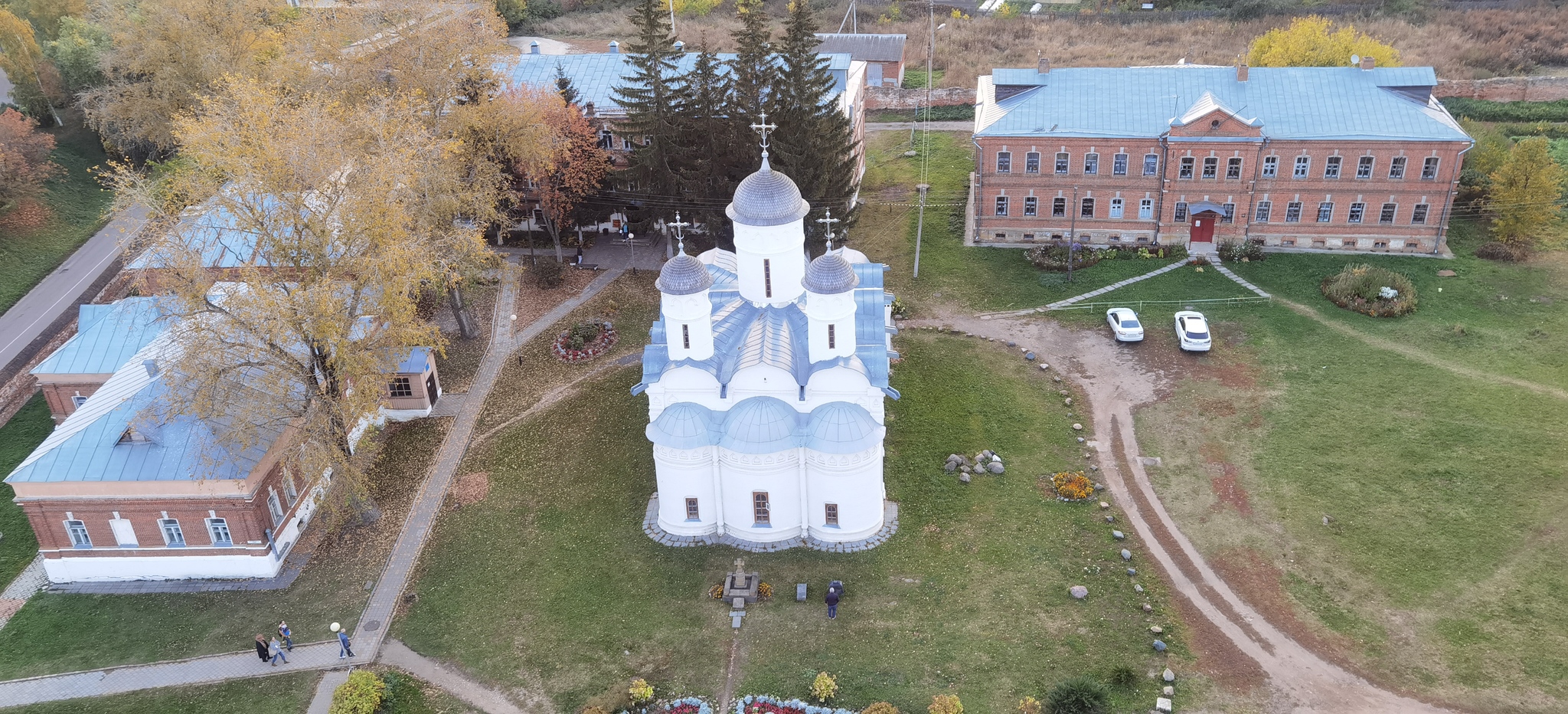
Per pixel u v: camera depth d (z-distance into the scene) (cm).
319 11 6981
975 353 6562
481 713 4175
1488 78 10331
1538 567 4625
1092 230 7694
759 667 4331
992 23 12862
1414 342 6391
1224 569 4756
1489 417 5638
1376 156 7075
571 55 8644
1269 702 4044
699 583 4791
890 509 5203
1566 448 5338
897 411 5991
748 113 6900
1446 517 4972
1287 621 4441
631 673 4331
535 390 6347
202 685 4362
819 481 4819
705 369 4738
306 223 4772
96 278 7594
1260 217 7456
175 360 4797
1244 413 5872
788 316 5103
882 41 10981
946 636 4431
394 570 4984
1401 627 4372
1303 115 7200
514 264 6912
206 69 8000
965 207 8475
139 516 4800
